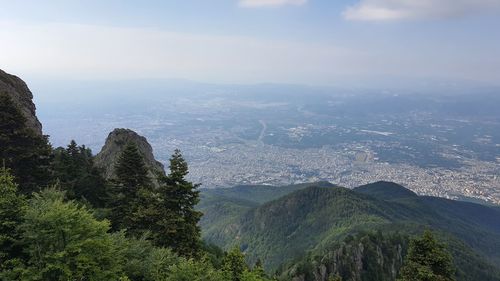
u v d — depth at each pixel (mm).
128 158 40438
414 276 34656
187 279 26203
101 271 23938
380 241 115625
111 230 38750
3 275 21062
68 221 23000
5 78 63000
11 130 35625
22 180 35781
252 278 35531
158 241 32656
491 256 187125
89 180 48688
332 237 157375
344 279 99062
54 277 22281
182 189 33875
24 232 22922
